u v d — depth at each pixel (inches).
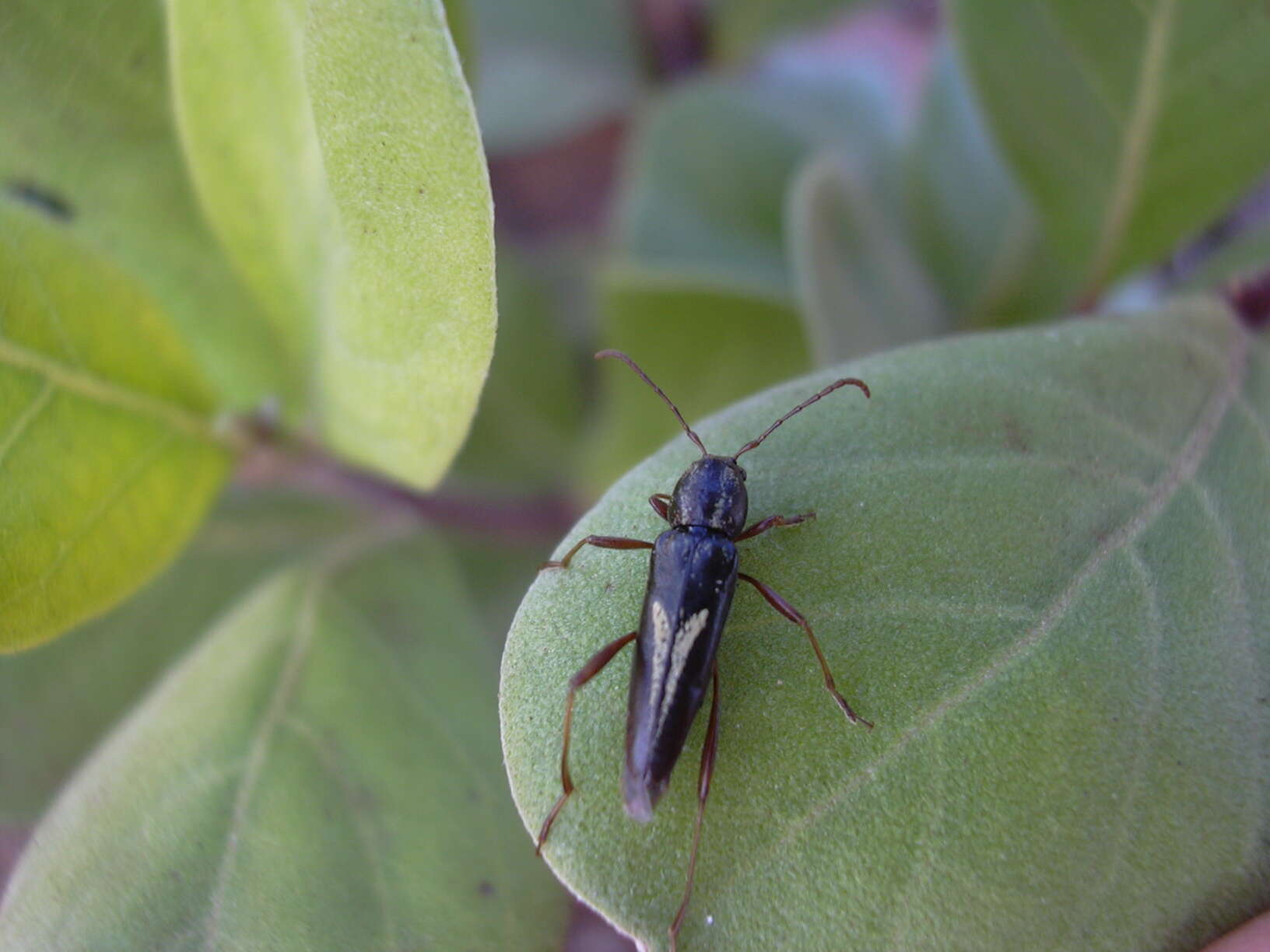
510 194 5.8
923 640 2.2
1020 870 2.1
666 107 4.2
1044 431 2.4
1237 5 2.7
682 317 3.3
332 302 2.5
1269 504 2.3
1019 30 2.8
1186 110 2.8
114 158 2.8
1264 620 2.3
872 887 2.1
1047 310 3.5
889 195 4.1
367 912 2.5
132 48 2.7
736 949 2.2
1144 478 2.3
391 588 3.0
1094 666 2.2
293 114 2.4
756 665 2.3
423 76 2.1
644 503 2.3
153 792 2.6
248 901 2.5
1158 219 3.0
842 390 2.4
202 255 2.9
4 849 3.3
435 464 2.5
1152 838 2.2
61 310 2.5
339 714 2.8
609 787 2.2
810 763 2.2
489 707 2.9
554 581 2.3
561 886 2.6
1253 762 2.2
